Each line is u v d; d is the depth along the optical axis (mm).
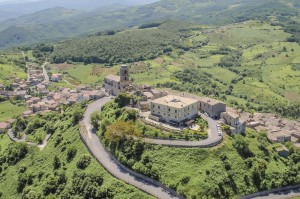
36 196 174500
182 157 169125
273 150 197250
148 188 157875
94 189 160875
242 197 161125
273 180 173000
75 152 194000
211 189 154375
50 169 192375
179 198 151375
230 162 171500
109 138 186625
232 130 197375
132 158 173375
